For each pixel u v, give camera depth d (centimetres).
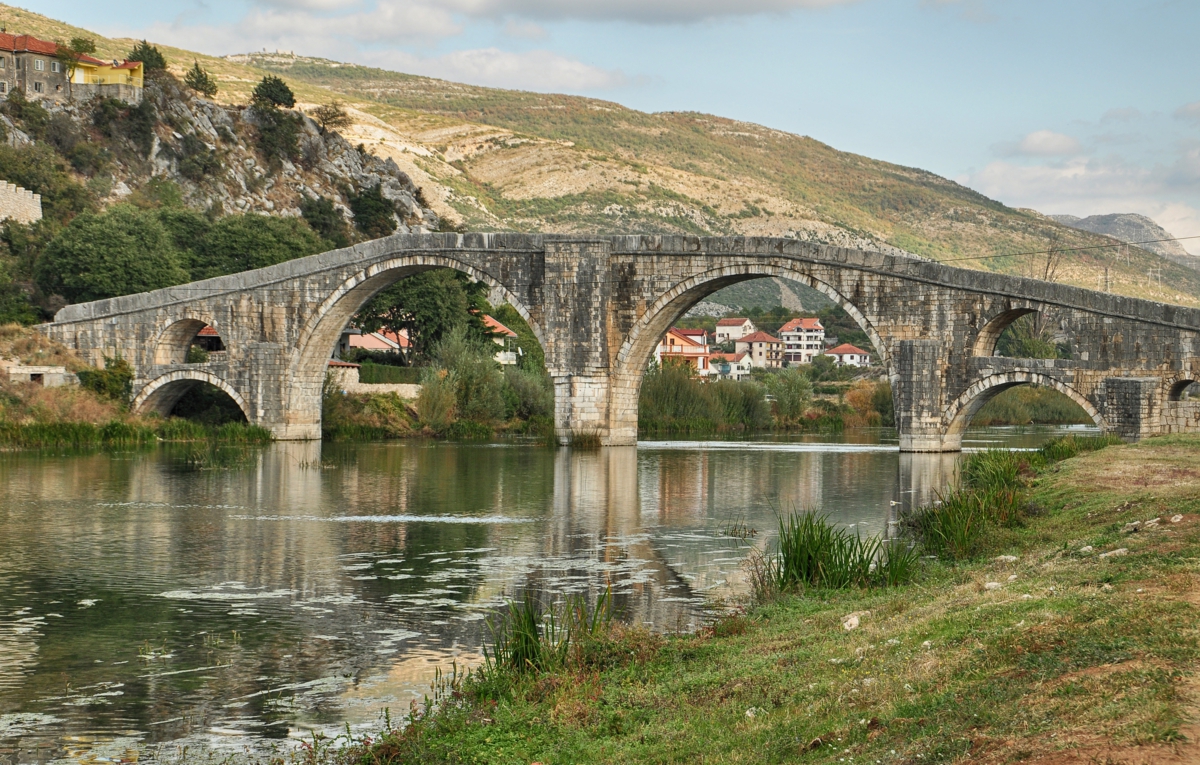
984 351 6856
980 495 3200
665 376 10094
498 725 1524
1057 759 943
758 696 1434
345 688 1958
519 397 9962
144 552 3372
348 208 16338
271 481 5344
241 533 3747
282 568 3120
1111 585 1591
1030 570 1970
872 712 1231
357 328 11450
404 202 17662
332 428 8550
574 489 5097
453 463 6431
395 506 4456
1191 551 1767
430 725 1584
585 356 7638
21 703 1888
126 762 1606
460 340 10056
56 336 8369
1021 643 1339
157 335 8288
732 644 1828
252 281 8188
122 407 8075
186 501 4569
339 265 8069
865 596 2180
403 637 2330
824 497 4772
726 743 1259
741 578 2927
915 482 5388
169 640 2314
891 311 6975
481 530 3831
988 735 1048
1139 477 3556
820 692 1379
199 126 15100
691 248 7488
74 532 3750
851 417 11438
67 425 7175
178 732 1733
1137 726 966
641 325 7638
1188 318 5991
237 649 2236
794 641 1748
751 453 7338
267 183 15388
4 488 4944
